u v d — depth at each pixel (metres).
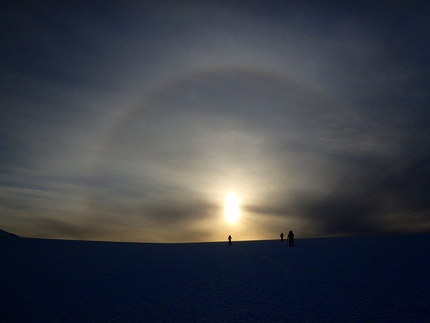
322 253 37.03
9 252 45.91
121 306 16.91
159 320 14.24
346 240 55.69
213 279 24.23
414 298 15.66
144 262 35.44
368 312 13.73
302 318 13.39
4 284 23.48
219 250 47.78
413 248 38.22
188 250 49.47
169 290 20.75
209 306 16.39
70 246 55.62
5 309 16.59
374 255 33.03
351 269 25.05
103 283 23.56
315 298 16.78
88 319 14.63
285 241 63.59
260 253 40.31
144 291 20.61
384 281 19.98
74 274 27.73
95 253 45.50
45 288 21.97
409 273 22.31
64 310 16.27
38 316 15.25
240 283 22.19
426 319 12.55
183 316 14.76
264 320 13.46
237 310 15.36
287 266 28.45
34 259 38.56
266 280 22.75
